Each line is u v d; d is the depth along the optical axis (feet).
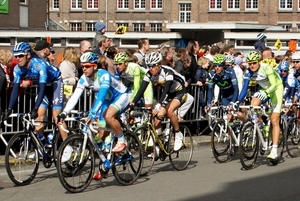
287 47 85.81
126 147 21.34
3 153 26.13
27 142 21.57
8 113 21.53
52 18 148.25
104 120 21.35
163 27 144.46
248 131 25.04
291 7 138.10
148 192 20.66
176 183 22.25
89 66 20.11
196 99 32.35
